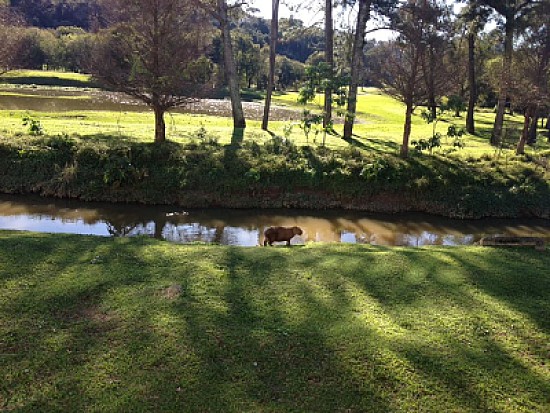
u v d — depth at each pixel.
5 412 4.02
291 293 6.38
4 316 5.44
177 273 6.82
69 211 12.88
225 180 14.09
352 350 5.09
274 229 9.40
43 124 18.48
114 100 38.03
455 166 15.77
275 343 5.17
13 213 12.46
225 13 21.55
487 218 14.14
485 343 5.39
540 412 4.34
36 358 4.73
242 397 4.32
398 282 6.90
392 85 16.20
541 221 14.13
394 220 13.67
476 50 35.62
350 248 8.57
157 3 14.84
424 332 5.54
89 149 14.55
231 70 22.16
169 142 16.08
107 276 6.57
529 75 18.47
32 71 56.41
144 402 4.20
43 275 6.52
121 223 12.25
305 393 4.43
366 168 14.61
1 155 14.29
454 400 4.44
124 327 5.33
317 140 19.00
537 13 19.25
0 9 26.52
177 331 5.28
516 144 22.53
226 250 8.00
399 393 4.49
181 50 15.40
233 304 5.99
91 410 4.08
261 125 23.89
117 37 15.22
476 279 7.10
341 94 19.61
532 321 5.93
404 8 16.83
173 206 13.68
